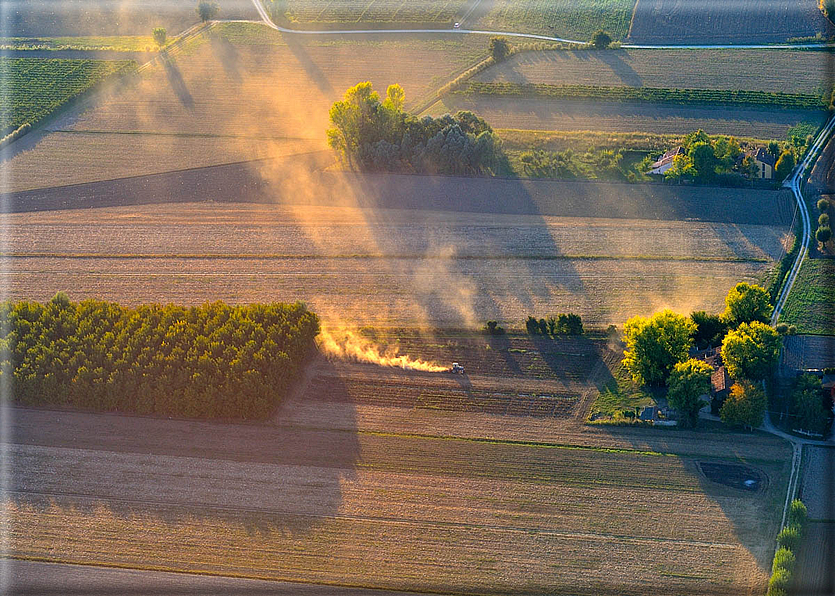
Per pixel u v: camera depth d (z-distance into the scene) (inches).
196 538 4788.4
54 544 4776.1
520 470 5182.1
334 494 5044.3
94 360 5851.4
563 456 5275.6
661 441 5359.3
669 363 5777.6
